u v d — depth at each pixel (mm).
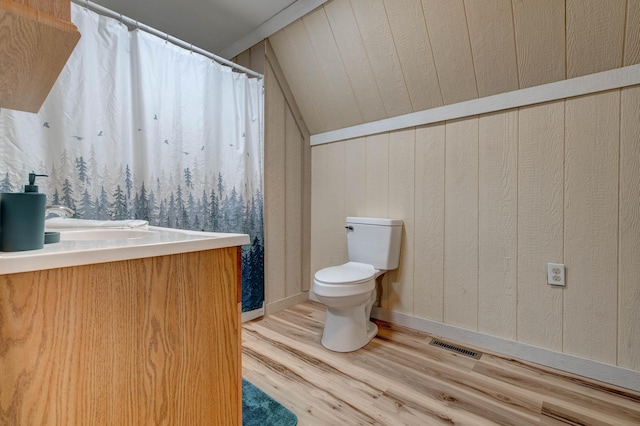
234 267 889
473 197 1909
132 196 1647
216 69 2055
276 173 2498
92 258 593
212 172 2037
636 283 1442
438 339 1991
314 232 2770
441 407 1324
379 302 2330
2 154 1266
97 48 1507
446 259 2020
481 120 1877
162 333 719
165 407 726
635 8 1337
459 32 1729
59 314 567
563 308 1625
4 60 710
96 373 614
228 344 875
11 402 520
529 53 1623
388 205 2281
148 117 1679
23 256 515
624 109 1461
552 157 1649
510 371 1609
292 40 2281
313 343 1929
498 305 1823
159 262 711
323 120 2615
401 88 2094
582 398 1385
